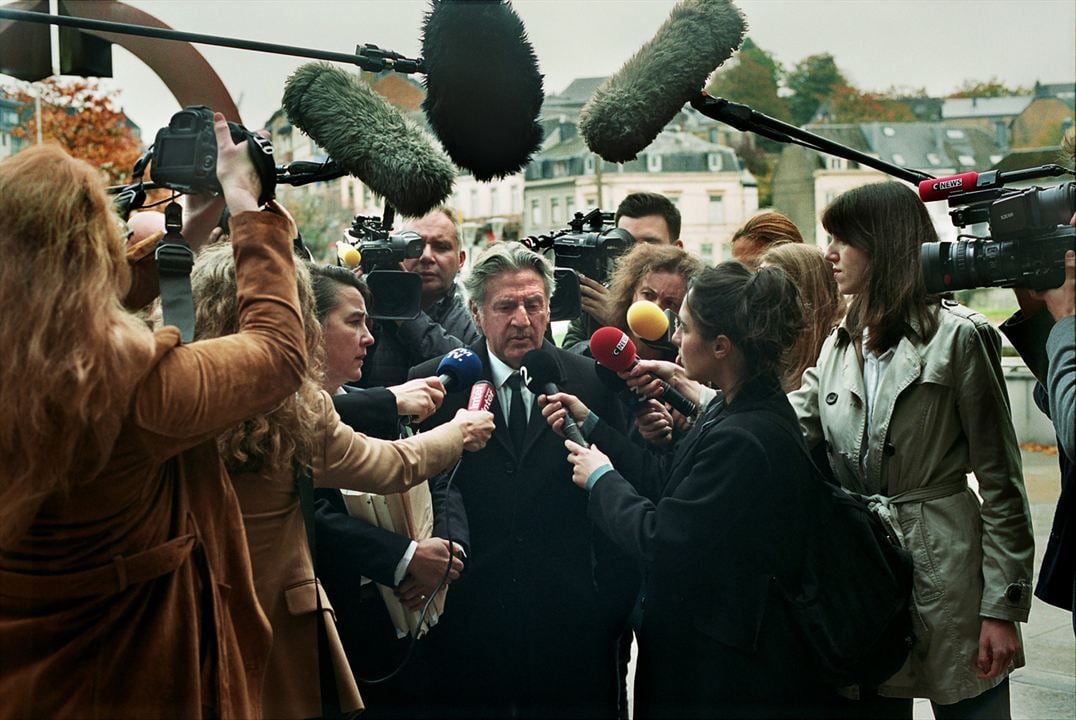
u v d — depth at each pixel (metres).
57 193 1.75
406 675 2.94
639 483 2.93
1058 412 1.92
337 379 2.77
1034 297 2.10
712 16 2.51
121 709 1.82
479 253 3.17
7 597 1.80
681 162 27.78
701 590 2.51
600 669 3.01
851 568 2.48
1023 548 2.57
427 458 2.60
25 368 1.70
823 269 3.08
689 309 2.61
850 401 2.71
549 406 2.91
